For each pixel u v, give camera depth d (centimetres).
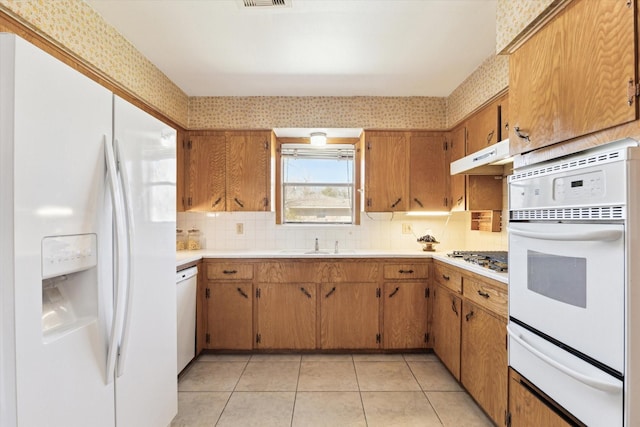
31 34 143
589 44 107
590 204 100
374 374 246
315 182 351
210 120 305
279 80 269
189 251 313
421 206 308
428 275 283
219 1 171
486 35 204
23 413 82
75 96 99
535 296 128
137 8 176
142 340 134
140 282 133
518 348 141
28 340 84
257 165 308
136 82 218
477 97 247
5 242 80
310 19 187
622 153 89
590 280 100
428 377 242
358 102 305
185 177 307
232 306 281
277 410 200
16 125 81
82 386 101
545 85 128
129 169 125
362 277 282
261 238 337
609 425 94
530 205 131
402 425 186
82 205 101
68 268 96
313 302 282
